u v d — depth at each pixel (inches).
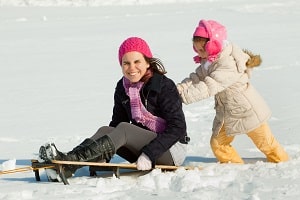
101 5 2397.9
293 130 450.3
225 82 338.3
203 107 575.5
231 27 1437.0
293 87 661.3
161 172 318.7
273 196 274.4
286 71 775.1
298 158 358.3
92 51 1078.4
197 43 345.1
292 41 1110.4
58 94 677.3
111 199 273.4
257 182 294.4
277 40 1133.1
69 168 308.3
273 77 732.7
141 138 324.8
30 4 2358.5
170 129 323.9
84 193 283.7
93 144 311.1
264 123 350.9
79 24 1654.8
